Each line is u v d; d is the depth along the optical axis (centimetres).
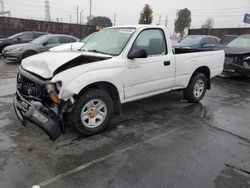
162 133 437
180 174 317
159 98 649
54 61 383
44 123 351
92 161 340
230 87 837
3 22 2023
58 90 361
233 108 596
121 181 300
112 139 406
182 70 546
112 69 416
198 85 609
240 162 351
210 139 420
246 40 1016
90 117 408
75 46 662
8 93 660
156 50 498
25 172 309
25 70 412
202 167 335
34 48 1193
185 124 482
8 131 421
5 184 286
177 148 384
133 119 498
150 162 342
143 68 463
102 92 412
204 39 1294
